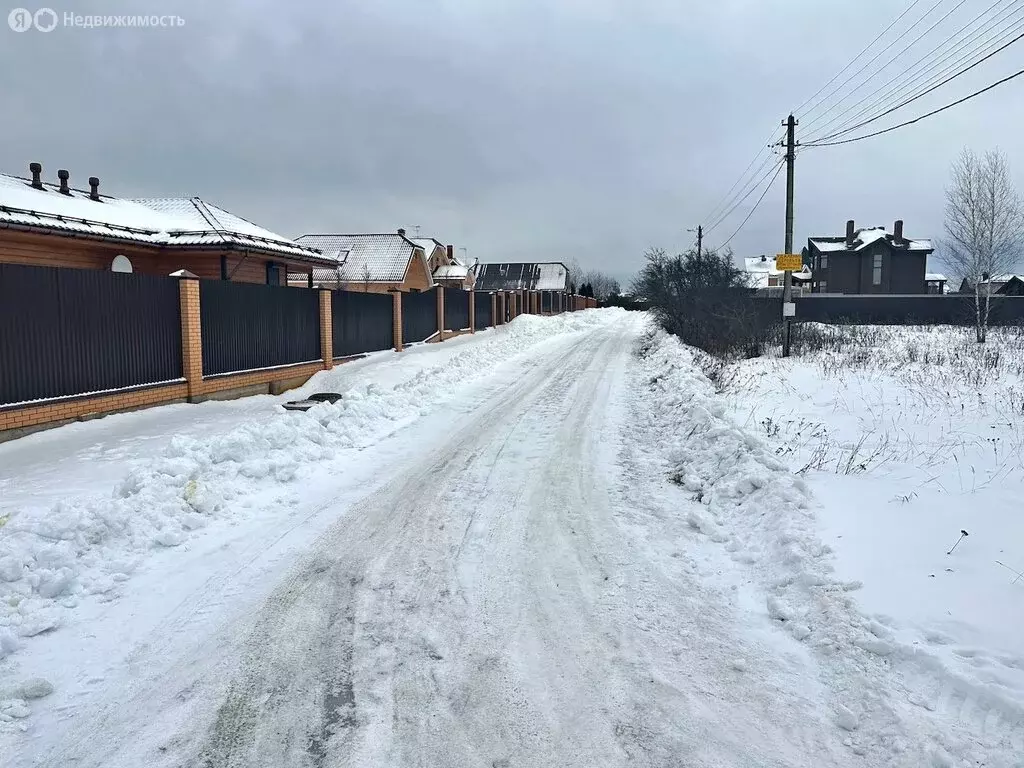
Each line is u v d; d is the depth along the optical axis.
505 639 3.96
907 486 6.24
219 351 12.01
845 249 53.72
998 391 11.56
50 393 8.67
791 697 3.39
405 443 8.92
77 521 4.97
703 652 3.84
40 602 4.23
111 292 9.66
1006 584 4.17
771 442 8.34
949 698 3.25
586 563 5.07
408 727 3.14
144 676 3.54
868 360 16.64
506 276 81.25
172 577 4.73
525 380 15.29
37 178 17.95
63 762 2.87
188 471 6.36
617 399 12.71
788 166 19.11
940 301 34.06
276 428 7.91
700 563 5.11
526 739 3.06
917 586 4.23
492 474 7.46
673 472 7.61
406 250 44.78
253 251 19.55
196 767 2.85
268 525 5.79
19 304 8.23
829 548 4.87
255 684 3.47
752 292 28.02
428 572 4.88
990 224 23.88
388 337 19.72
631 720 3.21
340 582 4.70
